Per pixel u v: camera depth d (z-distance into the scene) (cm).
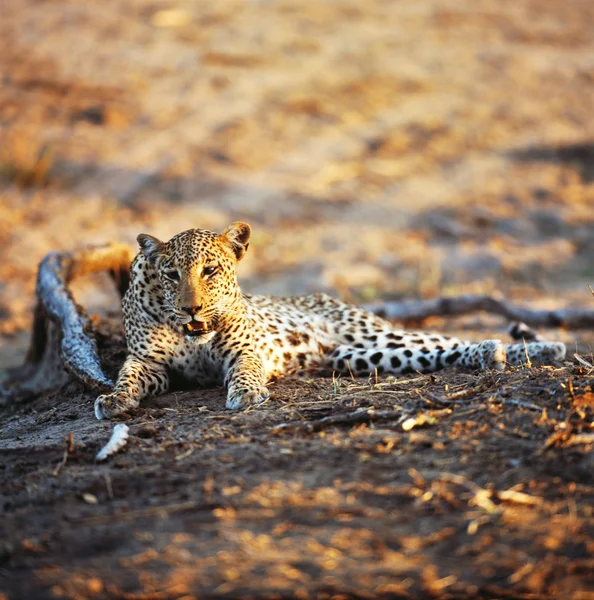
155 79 2711
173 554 550
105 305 1756
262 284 1892
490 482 619
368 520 578
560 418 702
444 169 2505
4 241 1962
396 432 711
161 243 935
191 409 853
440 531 562
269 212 2209
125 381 890
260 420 775
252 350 955
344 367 1023
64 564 549
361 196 2327
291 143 2512
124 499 633
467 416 728
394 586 514
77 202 2150
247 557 543
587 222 2294
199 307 884
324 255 2038
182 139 2448
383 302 1655
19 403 1109
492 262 2033
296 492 616
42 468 702
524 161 2588
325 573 527
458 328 1507
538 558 533
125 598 514
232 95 2677
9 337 1617
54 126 2452
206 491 628
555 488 605
